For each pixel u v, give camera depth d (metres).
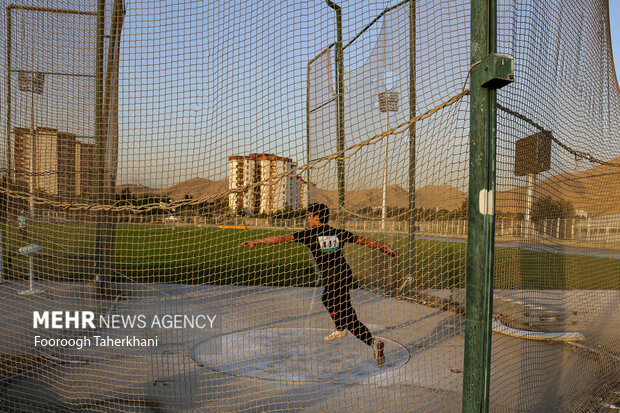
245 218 3.23
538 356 2.99
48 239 4.97
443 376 3.27
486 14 1.81
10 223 4.23
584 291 4.97
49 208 3.79
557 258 3.34
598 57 3.75
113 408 2.74
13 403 2.79
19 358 3.61
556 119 2.85
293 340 4.32
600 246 3.83
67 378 3.26
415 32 2.38
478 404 1.83
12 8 3.51
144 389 3.07
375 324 4.61
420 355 3.75
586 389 3.05
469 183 1.90
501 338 3.23
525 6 2.28
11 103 3.54
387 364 3.60
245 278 7.84
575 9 3.08
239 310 5.51
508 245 2.46
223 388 3.12
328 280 3.59
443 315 3.55
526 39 2.27
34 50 3.60
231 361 3.70
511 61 1.77
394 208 4.05
